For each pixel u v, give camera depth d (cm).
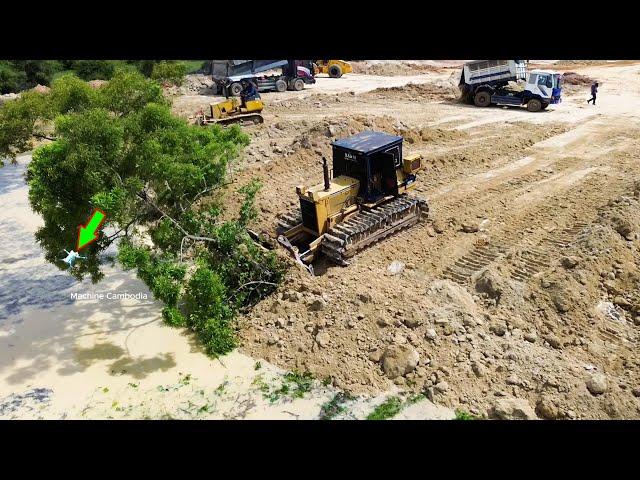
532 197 1759
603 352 1095
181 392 1086
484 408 997
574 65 4094
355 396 1048
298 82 3681
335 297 1252
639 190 1634
